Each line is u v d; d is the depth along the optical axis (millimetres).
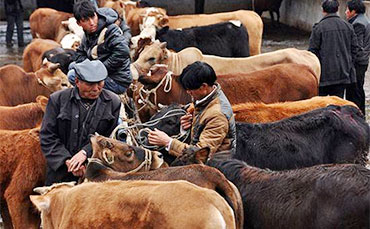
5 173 7773
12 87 10461
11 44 21703
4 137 7816
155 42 11141
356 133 7777
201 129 6809
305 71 10859
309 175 5922
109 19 8148
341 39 12047
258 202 6113
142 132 7305
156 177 5977
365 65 12672
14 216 7750
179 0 26531
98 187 5742
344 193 5621
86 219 5621
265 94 10609
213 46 15367
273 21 25969
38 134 7742
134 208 5438
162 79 9812
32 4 26047
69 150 7043
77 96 6980
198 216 5203
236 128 7844
